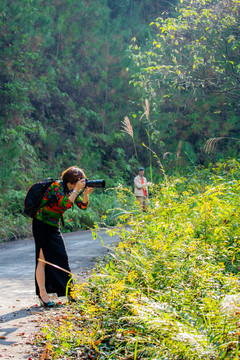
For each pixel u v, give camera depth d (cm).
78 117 2044
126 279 434
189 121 2062
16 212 1402
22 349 358
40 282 481
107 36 2202
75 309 439
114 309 389
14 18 1644
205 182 788
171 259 459
